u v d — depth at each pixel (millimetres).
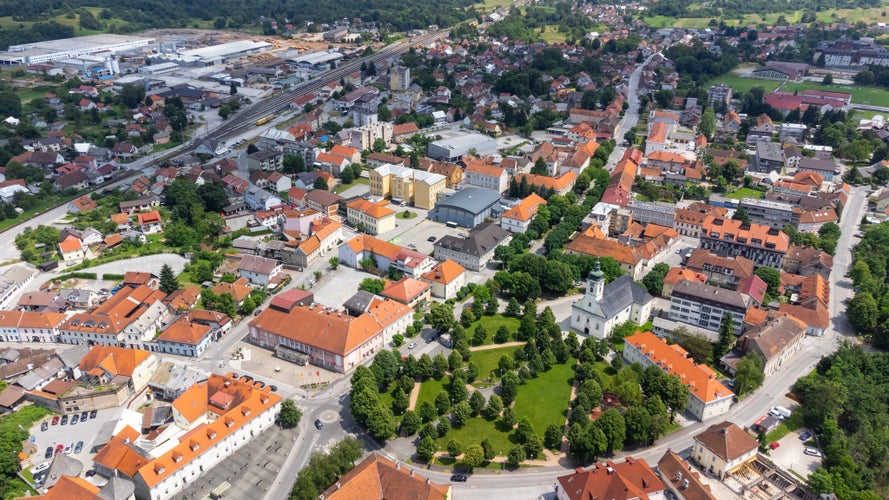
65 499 186625
